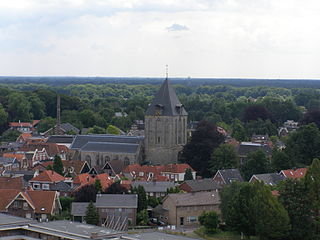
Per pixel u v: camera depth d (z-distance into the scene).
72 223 131.25
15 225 127.19
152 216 176.00
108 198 165.62
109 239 117.19
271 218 143.38
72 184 193.75
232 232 158.00
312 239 146.00
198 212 173.25
